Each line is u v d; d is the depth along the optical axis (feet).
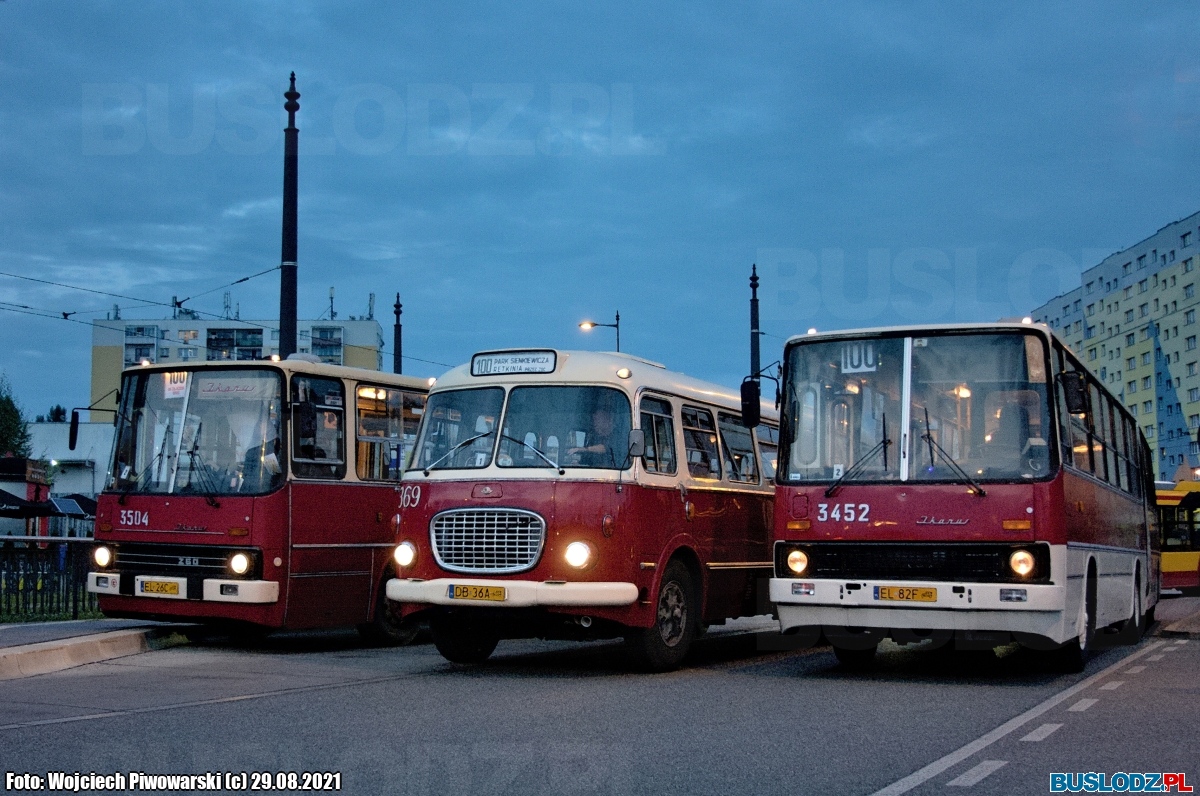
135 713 32.65
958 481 40.65
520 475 43.27
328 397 53.72
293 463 51.52
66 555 62.08
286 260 71.46
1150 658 52.54
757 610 54.13
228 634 59.62
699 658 52.70
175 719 31.58
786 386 44.01
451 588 42.75
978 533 40.04
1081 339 405.59
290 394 51.85
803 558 42.22
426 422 46.11
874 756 26.84
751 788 23.41
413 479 45.06
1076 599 42.78
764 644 61.16
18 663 42.63
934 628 40.22
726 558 50.88
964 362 41.98
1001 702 36.19
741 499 53.11
